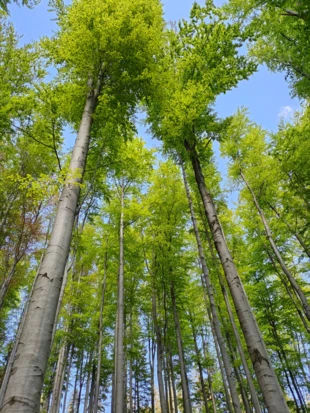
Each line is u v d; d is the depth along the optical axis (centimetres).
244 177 1225
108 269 1370
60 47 597
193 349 1834
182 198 1217
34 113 654
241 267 1250
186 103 653
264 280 1535
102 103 562
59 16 706
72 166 485
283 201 1145
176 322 1125
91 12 544
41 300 328
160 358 1069
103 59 590
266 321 1481
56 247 379
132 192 1295
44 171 920
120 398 752
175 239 1230
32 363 279
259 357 414
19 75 816
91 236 1330
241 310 472
